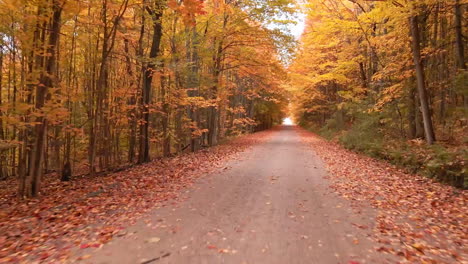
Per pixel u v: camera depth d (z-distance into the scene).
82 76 11.27
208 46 16.72
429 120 10.70
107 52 8.96
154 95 17.55
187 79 14.20
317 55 20.41
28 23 6.67
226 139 24.33
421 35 12.75
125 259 3.43
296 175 8.85
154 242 3.93
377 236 4.10
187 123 16.33
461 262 3.28
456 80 10.11
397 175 8.62
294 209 5.43
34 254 3.60
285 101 42.19
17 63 9.41
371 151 12.80
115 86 13.13
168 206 5.68
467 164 7.04
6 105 6.11
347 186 7.27
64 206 5.85
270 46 15.83
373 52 15.56
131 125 14.18
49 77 6.89
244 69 18.36
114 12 9.24
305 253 3.56
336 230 4.34
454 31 12.94
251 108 36.62
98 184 8.27
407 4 10.16
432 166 7.82
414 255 3.47
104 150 13.55
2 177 13.43
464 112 10.99
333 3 17.23
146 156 12.87
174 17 12.72
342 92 18.14
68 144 10.43
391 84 14.37
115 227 4.53
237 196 6.41
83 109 12.47
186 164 11.23
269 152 15.28
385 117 14.30
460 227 4.37
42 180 10.35
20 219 5.18
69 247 3.79
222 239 4.02
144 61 10.71
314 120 43.84
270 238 4.05
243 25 14.79
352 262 3.31
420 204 5.66
